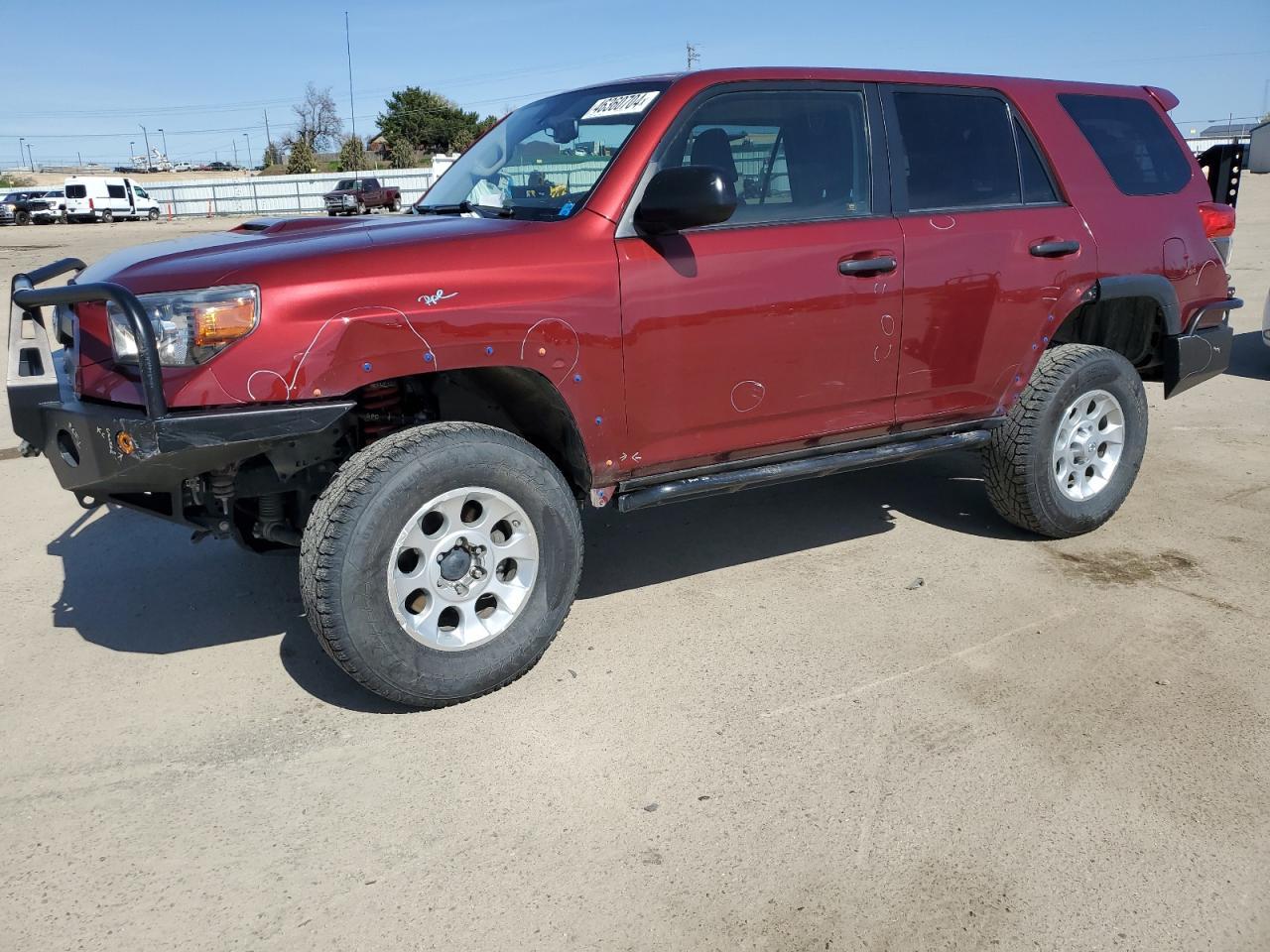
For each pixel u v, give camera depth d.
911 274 3.74
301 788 2.75
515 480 3.07
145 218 45.94
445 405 3.53
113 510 5.11
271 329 2.73
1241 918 2.24
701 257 3.32
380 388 3.23
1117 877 2.37
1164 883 2.35
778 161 3.57
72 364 3.13
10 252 24.48
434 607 3.03
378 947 2.18
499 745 2.94
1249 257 15.05
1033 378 4.23
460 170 4.17
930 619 3.74
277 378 2.74
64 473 3.02
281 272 2.79
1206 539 4.51
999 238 3.96
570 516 3.22
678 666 3.40
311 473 3.35
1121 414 4.46
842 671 3.35
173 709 3.18
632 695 3.22
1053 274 4.10
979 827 2.55
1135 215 4.39
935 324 3.85
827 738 2.96
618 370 3.22
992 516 4.88
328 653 2.91
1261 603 3.84
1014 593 3.96
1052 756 2.85
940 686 3.25
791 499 5.21
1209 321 4.73
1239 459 5.76
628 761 2.86
